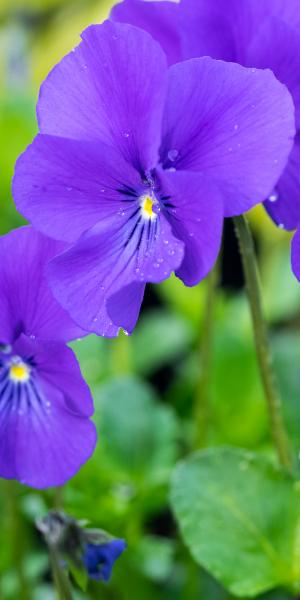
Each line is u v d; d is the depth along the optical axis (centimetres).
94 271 30
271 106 29
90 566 31
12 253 30
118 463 40
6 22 72
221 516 34
